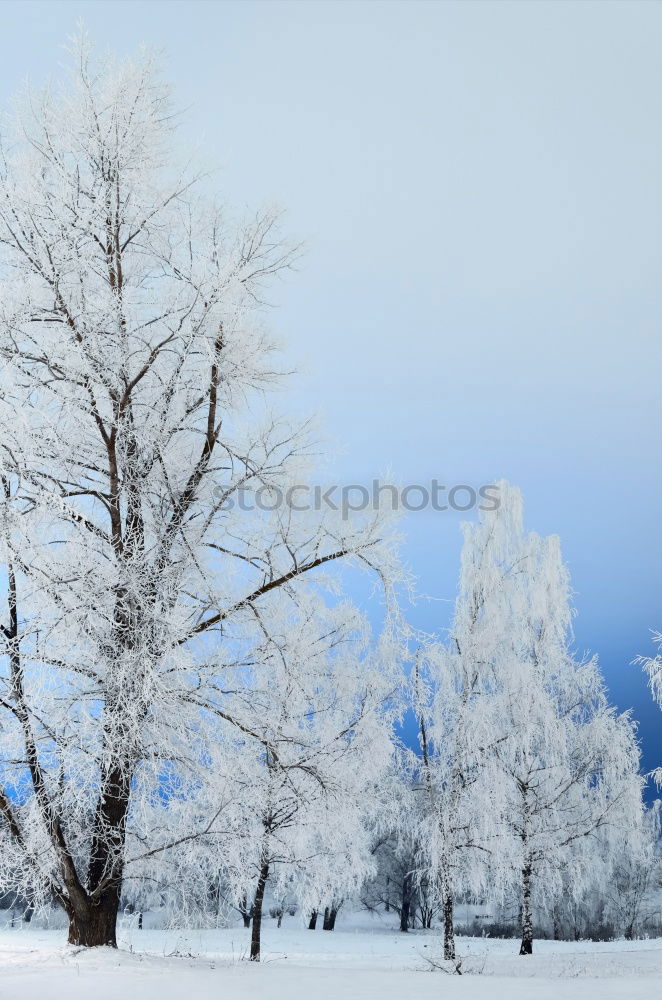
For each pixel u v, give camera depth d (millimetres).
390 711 13727
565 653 18781
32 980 7180
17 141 10039
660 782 15016
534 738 17609
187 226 10242
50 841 9180
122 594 9406
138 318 10242
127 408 10117
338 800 11555
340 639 13656
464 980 8109
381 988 7340
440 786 15102
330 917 33938
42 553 9078
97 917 9578
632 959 15594
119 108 10039
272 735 11039
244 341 10164
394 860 35719
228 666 10328
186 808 9969
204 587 10430
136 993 6668
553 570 18406
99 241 10336
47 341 9445
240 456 10812
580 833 18031
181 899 10062
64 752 8711
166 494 10789
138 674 8945
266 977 7746
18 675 9047
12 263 9711
